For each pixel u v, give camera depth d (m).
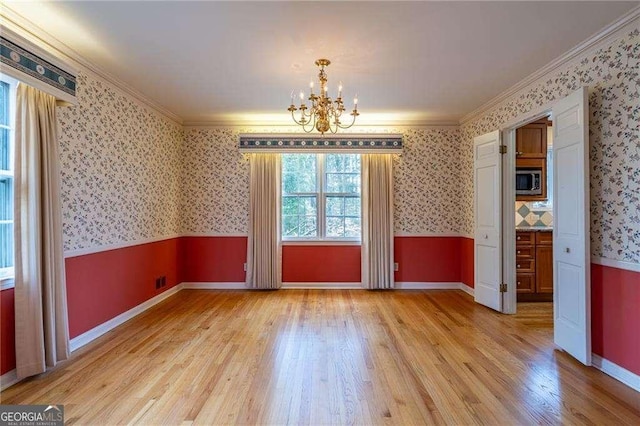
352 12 2.24
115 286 3.48
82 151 2.99
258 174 5.05
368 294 4.83
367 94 3.87
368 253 5.06
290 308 4.14
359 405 2.07
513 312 3.93
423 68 3.15
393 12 2.24
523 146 4.64
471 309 4.10
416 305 4.27
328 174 5.28
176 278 4.95
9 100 2.43
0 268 2.37
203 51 2.80
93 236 3.15
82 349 2.89
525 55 2.88
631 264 2.30
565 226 2.80
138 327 3.45
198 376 2.42
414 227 5.16
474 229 4.43
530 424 1.89
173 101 4.12
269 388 2.26
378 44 2.68
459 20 2.34
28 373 2.29
